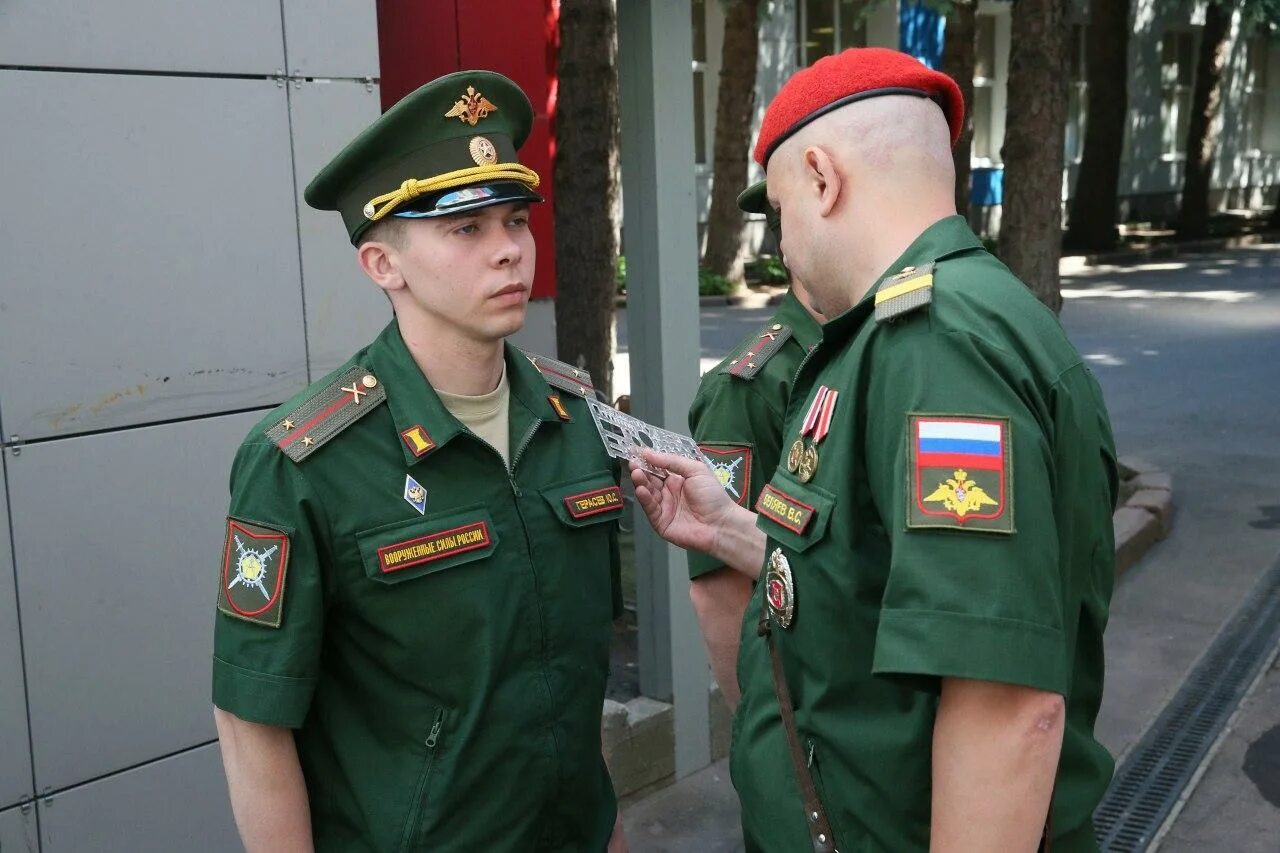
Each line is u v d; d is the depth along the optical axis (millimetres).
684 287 3518
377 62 2652
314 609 1590
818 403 1506
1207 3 19969
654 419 3525
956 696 1279
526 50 3875
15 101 2150
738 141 14781
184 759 2465
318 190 1703
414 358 1708
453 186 1601
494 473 1714
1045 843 1455
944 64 13352
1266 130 26656
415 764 1656
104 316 2283
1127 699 4406
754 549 1972
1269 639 4934
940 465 1284
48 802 2281
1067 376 1397
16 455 2197
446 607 1645
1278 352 11336
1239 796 3717
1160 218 24016
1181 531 6309
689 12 3438
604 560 1859
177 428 2400
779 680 1590
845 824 1512
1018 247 6098
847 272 1554
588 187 6184
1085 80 22578
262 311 2500
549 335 4395
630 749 3543
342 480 1624
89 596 2305
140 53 2293
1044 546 1268
